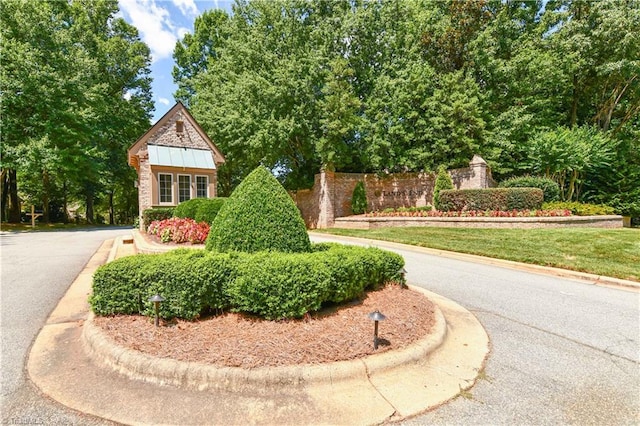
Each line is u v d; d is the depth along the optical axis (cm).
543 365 289
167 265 325
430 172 1583
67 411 213
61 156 1695
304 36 1844
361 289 395
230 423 202
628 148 1772
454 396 236
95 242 1124
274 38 1870
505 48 1738
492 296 510
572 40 1569
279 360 252
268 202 422
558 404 230
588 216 1130
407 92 1582
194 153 1478
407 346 286
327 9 1852
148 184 1377
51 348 302
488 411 220
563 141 1390
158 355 257
